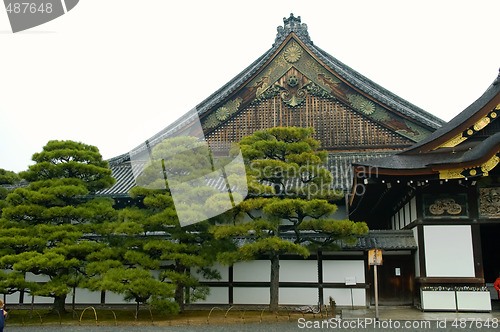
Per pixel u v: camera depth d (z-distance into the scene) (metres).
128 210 19.80
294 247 17.94
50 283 18.94
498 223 20.06
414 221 20.98
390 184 20.41
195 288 21.09
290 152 19.64
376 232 22.25
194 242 20.84
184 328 16.17
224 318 18.70
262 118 31.47
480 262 19.80
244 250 17.98
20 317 19.83
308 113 31.16
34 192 19.59
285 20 32.88
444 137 20.48
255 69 31.44
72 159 21.36
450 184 20.55
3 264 18.73
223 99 31.42
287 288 22.66
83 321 18.38
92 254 19.28
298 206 18.05
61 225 19.91
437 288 19.80
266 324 16.73
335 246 20.58
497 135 18.94
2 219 20.23
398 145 29.73
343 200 27.05
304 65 31.56
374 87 33.19
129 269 18.48
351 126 30.55
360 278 22.25
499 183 20.22
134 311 22.06
